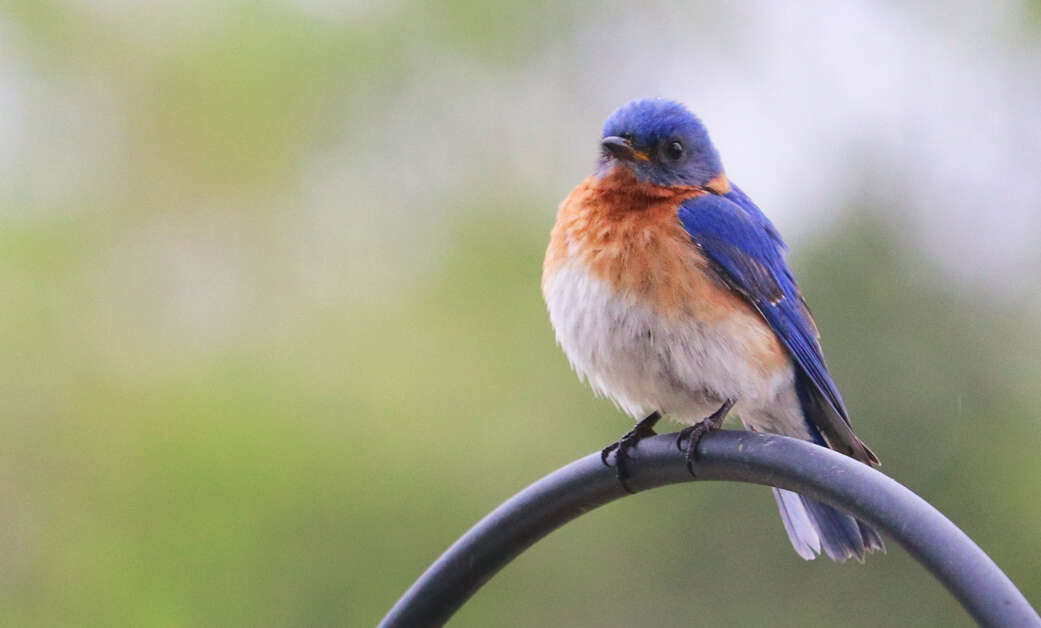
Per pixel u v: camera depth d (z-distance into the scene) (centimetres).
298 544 1215
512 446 1262
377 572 1218
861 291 1248
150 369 1284
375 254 1342
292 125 1357
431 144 1366
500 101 1377
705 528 1260
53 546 1227
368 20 1373
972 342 1235
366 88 1365
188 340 1301
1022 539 1212
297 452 1230
